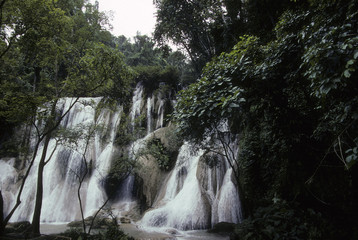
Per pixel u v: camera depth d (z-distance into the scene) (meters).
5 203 14.91
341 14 3.43
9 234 8.48
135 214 14.35
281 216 5.69
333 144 3.55
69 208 15.34
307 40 4.08
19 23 6.99
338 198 4.62
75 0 11.02
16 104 6.71
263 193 8.73
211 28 17.89
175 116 6.05
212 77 5.75
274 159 7.88
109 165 16.78
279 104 5.55
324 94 2.97
